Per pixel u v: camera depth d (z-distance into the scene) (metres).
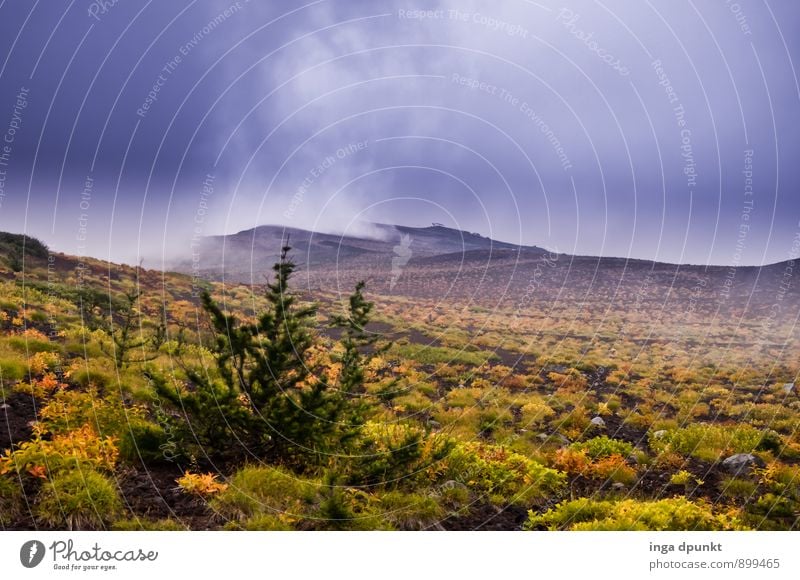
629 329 43.53
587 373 25.27
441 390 19.36
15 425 8.75
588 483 10.05
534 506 8.84
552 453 11.38
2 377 11.06
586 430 14.40
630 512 8.16
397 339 32.78
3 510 6.77
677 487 10.07
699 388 20.75
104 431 8.57
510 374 22.80
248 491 7.51
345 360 8.93
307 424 8.38
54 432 8.21
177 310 28.28
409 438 8.80
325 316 19.03
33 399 9.93
